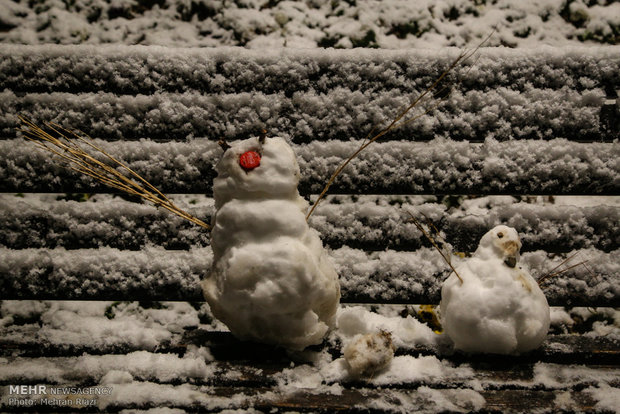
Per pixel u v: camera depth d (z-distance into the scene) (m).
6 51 1.65
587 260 1.58
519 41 1.83
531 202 1.76
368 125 1.65
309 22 1.86
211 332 1.55
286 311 1.44
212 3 1.87
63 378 1.47
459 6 1.87
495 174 1.63
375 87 1.65
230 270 1.43
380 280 1.60
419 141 1.66
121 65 1.65
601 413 1.42
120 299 1.60
